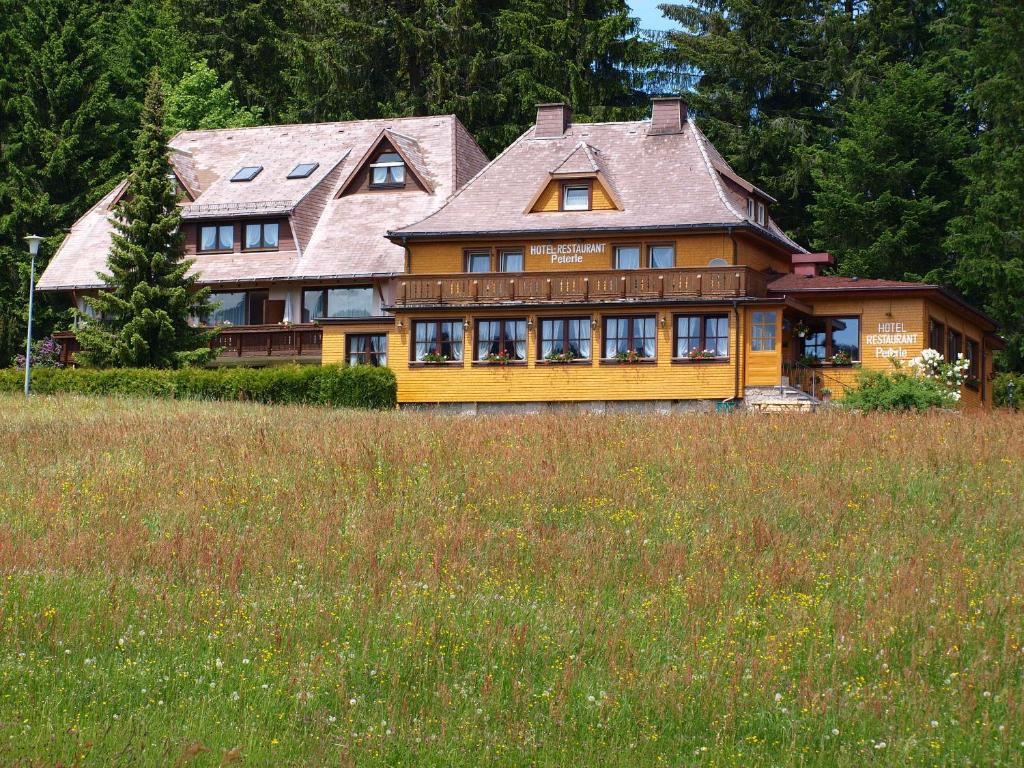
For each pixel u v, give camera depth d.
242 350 59.75
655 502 27.30
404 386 53.03
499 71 76.50
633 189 55.25
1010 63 64.88
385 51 78.81
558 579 21.92
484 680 17.31
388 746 15.77
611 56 76.19
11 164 70.94
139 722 15.96
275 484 29.16
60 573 21.97
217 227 62.97
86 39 73.75
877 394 42.66
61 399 47.59
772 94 78.56
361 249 60.44
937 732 16.19
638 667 18.05
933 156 68.81
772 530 24.67
